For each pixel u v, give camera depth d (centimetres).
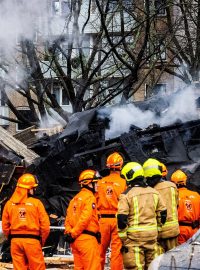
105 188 1350
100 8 2803
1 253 1620
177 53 3497
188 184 1769
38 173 1853
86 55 4156
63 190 1834
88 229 1247
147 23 2839
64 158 1864
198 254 889
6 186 1916
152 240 1112
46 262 1597
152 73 3728
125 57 3675
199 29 3409
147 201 1117
